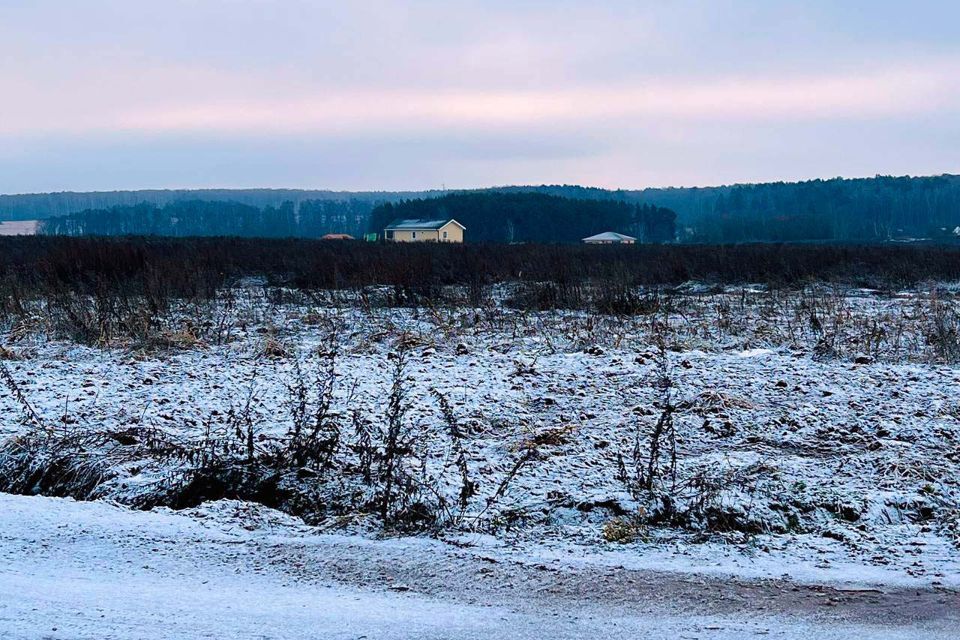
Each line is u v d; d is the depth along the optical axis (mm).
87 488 8039
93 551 6070
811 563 5887
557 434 9039
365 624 4793
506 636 4652
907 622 4871
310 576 5629
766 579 5539
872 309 21375
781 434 9297
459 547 6211
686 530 6699
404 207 120812
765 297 23453
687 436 9305
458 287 24844
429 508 6949
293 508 7508
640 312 19688
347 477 7863
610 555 6066
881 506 7055
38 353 14430
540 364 13039
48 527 6508
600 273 28266
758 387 11430
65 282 22250
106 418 9750
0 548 6094
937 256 36500
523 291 23281
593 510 6980
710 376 12047
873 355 14258
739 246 48906
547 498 7242
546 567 5746
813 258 33844
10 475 8367
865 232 120188
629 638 4633
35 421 9562
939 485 7566
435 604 5145
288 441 8750
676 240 125875
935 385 11484
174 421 9695
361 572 5695
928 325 16672
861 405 10375
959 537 6406
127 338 15375
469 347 14875
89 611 4938
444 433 9234
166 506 7598
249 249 35562
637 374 12148
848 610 5035
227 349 14844
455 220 106250
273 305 20656
